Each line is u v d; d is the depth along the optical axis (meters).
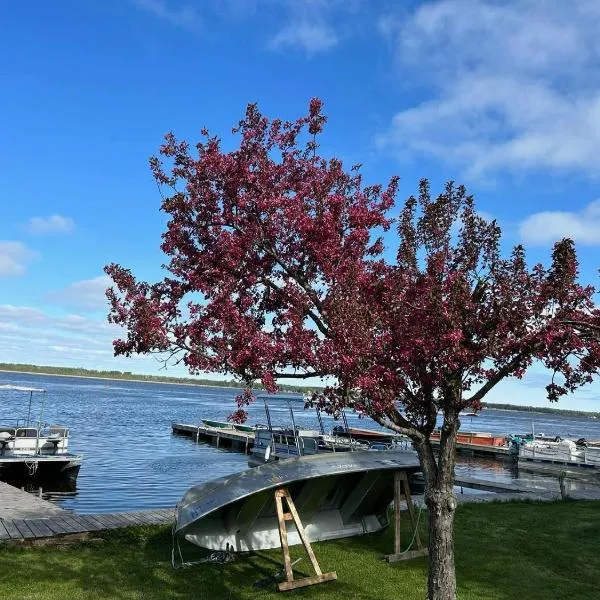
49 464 22.66
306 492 10.09
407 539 10.75
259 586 8.12
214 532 9.55
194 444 37.91
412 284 6.39
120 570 8.55
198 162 7.45
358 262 6.89
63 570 8.38
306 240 7.02
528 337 5.64
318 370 5.81
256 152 7.76
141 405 80.38
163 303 7.18
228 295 6.82
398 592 7.91
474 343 5.98
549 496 15.95
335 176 7.46
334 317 5.86
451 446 6.30
